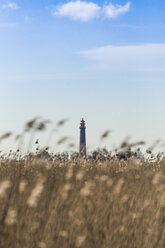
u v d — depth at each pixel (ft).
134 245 16.43
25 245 14.69
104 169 27.53
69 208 17.28
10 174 21.65
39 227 15.71
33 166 25.16
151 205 18.97
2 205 16.05
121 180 19.53
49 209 16.72
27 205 16.42
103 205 18.10
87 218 17.01
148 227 17.47
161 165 29.94
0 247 14.52
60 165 27.20
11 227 14.90
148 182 22.65
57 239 15.35
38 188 14.98
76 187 20.39
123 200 18.40
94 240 16.16
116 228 16.84
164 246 16.81
